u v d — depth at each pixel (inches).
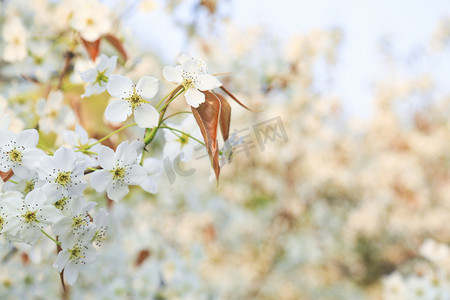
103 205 74.4
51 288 98.2
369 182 312.2
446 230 323.9
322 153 287.4
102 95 66.4
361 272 337.1
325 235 323.0
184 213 206.2
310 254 304.3
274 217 284.8
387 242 339.9
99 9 69.9
